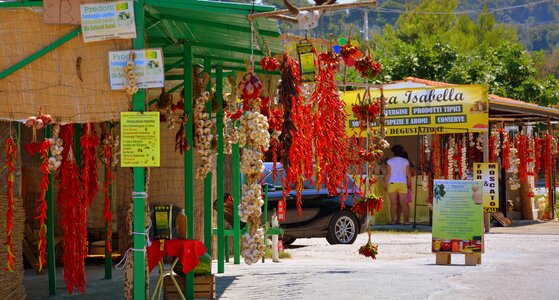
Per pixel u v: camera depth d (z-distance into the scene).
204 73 10.01
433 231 12.90
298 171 8.62
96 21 7.44
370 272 11.84
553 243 17.05
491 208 16.38
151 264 8.46
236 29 8.80
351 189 17.58
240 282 10.80
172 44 9.80
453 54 37.03
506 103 21.59
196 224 13.26
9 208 7.88
